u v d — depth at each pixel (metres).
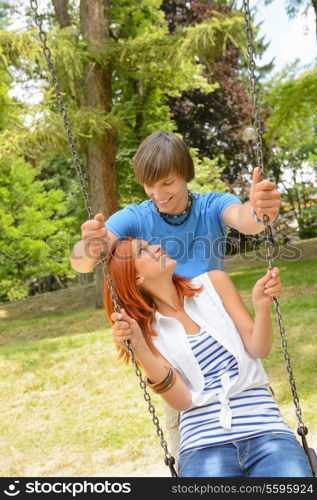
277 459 1.81
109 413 5.47
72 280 27.88
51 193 19.14
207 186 15.39
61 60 10.64
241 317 2.11
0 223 17.80
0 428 5.49
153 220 2.33
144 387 2.05
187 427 1.99
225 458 1.87
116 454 4.48
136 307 2.11
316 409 4.70
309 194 27.42
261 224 2.04
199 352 2.05
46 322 12.41
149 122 16.03
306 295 9.96
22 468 4.45
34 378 7.09
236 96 23.44
